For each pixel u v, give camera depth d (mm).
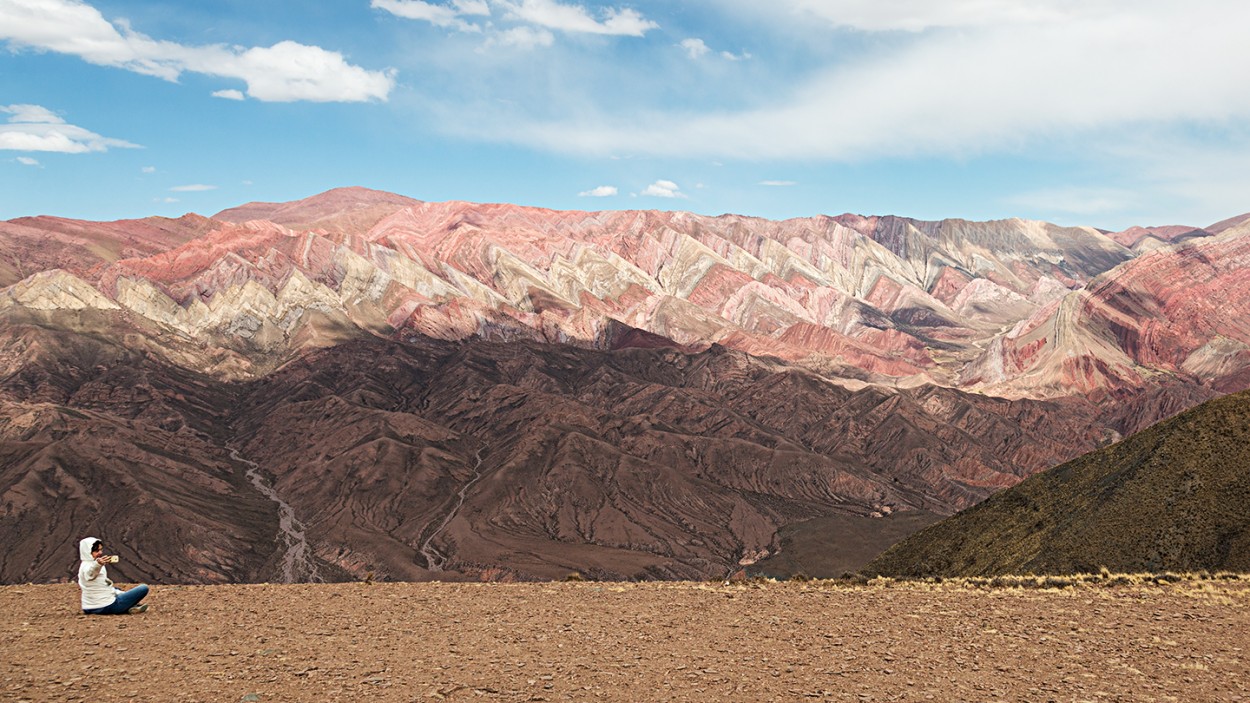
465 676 15906
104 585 20922
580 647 18375
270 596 24359
